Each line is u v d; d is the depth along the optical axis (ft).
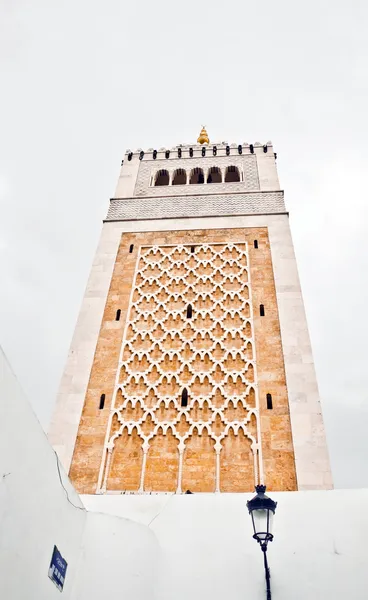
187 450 69.92
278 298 86.28
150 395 75.82
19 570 33.58
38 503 36.83
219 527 48.83
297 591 43.34
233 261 93.71
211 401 74.43
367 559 44.70
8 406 33.30
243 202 106.63
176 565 46.19
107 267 94.89
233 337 81.56
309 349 78.95
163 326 84.23
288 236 97.35
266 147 123.34
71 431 72.38
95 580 41.96
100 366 79.56
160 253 97.09
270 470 67.10
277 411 72.59
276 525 48.21
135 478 67.92
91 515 46.26
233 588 44.11
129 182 116.57
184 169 120.06
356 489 50.75
